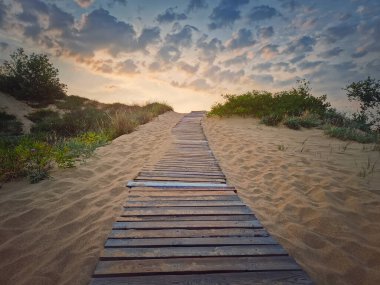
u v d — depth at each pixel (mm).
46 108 15422
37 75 15828
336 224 2699
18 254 2189
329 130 8047
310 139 7500
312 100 11453
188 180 3988
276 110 11086
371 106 10641
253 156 5543
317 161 4977
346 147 6371
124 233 2328
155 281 1733
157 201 3096
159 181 3934
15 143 5969
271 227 2664
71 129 9930
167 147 6551
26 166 4062
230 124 10914
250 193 3594
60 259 2121
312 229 2664
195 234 2330
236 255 2027
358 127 9352
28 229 2562
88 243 2324
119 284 1696
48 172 4172
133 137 7734
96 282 1712
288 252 2240
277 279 1779
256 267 1892
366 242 2406
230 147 6648
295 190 3592
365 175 4070
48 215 2814
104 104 18578
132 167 4773
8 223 2625
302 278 1797
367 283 1919
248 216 2721
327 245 2375
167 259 1962
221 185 3723
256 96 12539
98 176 4117
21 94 15102
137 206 2934
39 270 1990
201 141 7395
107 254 2006
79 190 3477
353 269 2055
